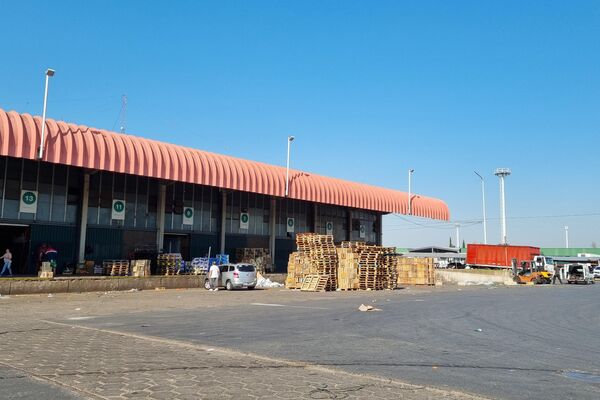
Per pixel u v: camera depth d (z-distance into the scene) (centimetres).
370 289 3544
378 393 684
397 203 5256
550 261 5962
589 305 2452
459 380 786
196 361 887
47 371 791
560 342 1226
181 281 3278
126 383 715
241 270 3291
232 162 3784
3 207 3022
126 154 3148
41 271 2809
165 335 1230
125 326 1402
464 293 3391
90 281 2814
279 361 907
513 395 700
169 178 3344
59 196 3250
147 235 3634
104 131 3150
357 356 982
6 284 2486
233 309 1967
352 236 5309
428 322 1609
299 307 2094
